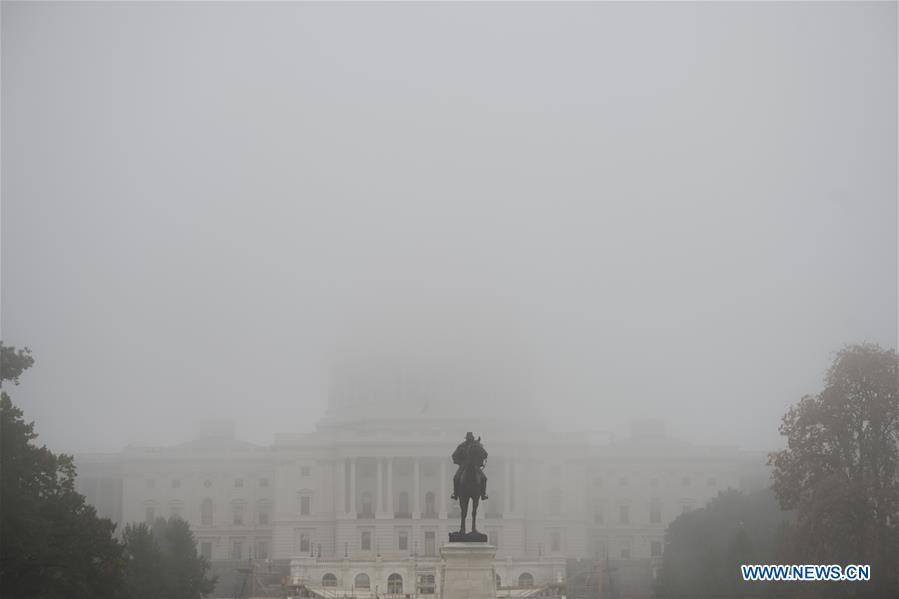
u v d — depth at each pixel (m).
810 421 198.62
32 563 155.50
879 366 196.62
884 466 194.62
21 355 174.12
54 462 166.88
